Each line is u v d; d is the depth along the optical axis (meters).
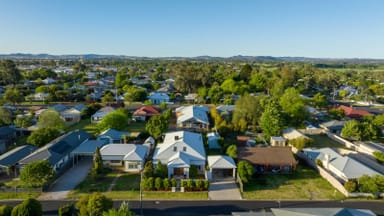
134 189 34.53
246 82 131.00
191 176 38.41
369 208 31.16
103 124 55.19
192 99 102.00
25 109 79.81
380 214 29.88
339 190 35.22
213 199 32.47
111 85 135.00
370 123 60.53
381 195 33.41
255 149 43.69
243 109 62.84
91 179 37.25
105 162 41.75
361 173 36.53
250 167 36.72
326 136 60.66
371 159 44.91
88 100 94.62
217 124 61.06
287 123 62.38
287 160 41.06
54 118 55.31
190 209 30.19
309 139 48.94
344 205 31.69
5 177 37.44
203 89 102.94
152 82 146.25
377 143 52.88
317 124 69.88
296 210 25.17
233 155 42.78
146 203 31.28
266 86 116.44
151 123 53.03
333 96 118.62
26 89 114.25
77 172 39.56
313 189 35.56
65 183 35.88
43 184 33.56
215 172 39.59
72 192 33.44
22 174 33.34
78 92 106.38
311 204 31.80
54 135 49.56
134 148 43.69
